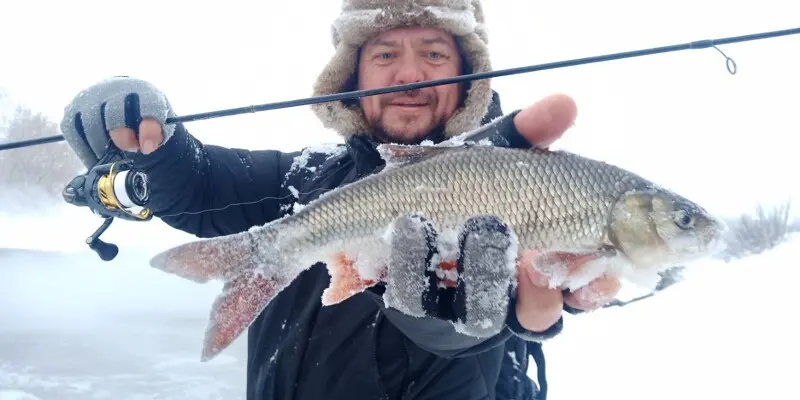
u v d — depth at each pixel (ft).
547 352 4.83
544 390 2.37
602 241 1.92
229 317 1.89
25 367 3.98
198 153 2.39
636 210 1.93
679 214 1.94
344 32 2.57
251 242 1.93
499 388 2.23
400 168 1.94
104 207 2.01
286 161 2.59
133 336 4.84
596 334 5.26
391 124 2.45
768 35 2.19
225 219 2.43
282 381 2.10
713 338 4.90
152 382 3.78
